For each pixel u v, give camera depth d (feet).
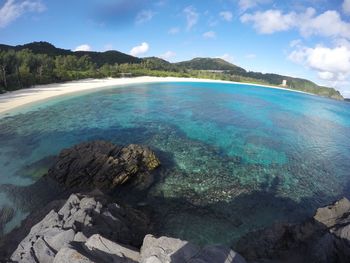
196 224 47.26
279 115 152.46
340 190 64.90
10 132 90.33
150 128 102.78
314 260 32.91
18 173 62.44
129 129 100.27
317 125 137.80
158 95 188.85
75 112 123.54
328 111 197.98
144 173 62.49
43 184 57.26
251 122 124.88
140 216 46.24
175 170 67.21
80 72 256.11
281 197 58.80
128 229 38.32
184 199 54.80
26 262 27.27
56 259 23.24
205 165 71.46
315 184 66.74
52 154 74.02
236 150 84.89
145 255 24.84
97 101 153.28
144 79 302.04
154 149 80.23
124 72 310.24
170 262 22.76
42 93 165.37
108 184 56.29
